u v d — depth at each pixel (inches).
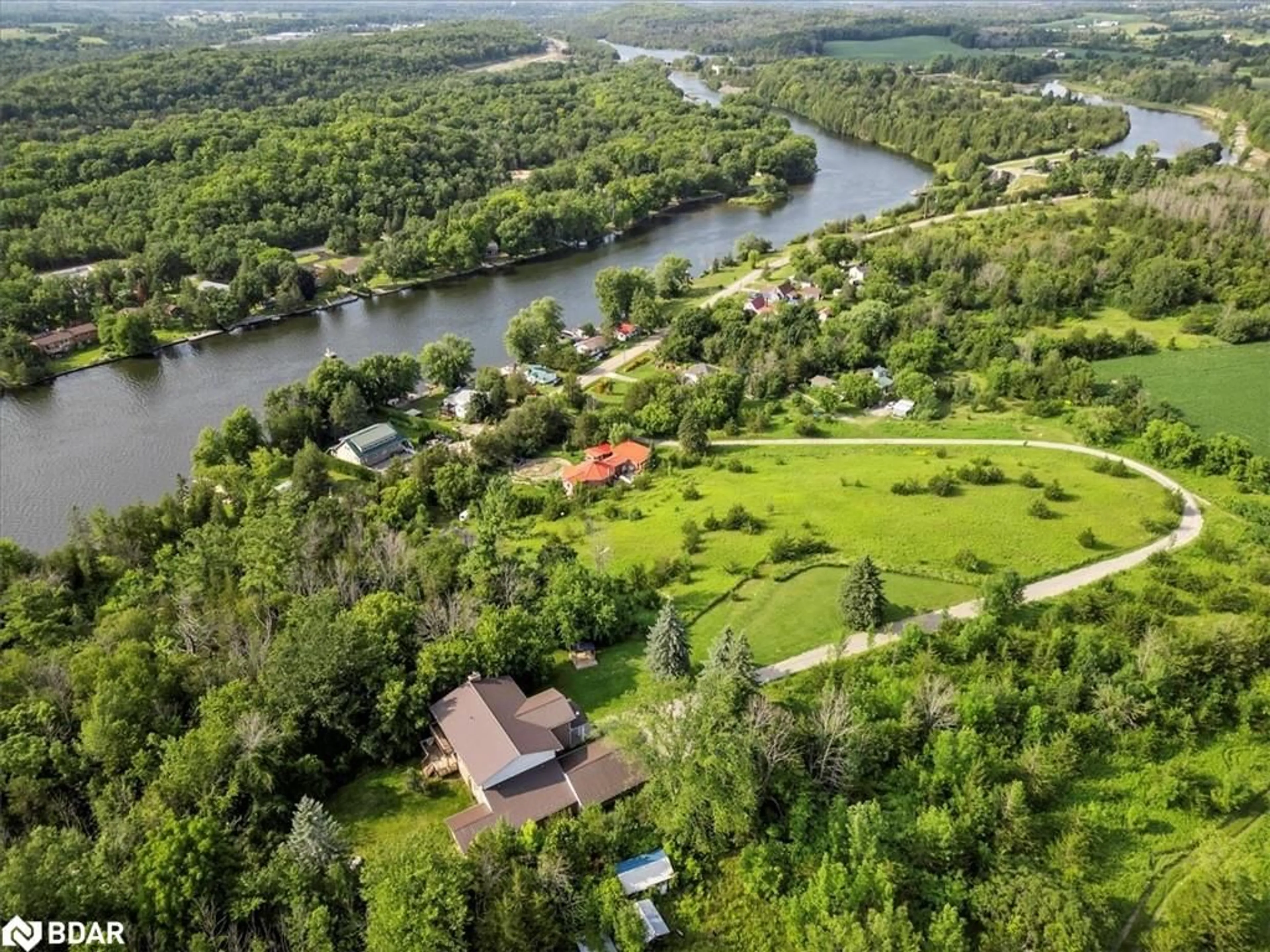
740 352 6456.7
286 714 2691.9
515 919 2090.3
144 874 2133.4
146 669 2849.4
